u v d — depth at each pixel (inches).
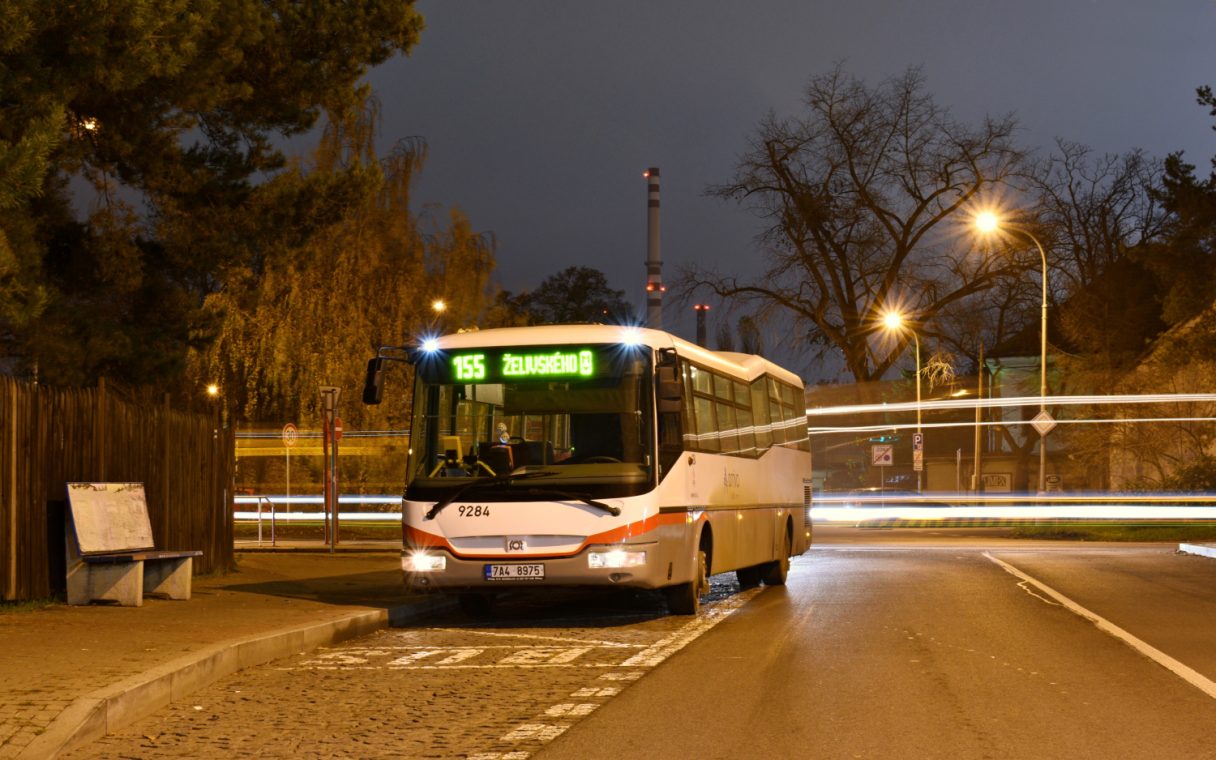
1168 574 934.4
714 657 502.6
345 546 1299.2
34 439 614.5
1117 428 2054.6
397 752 327.9
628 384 625.9
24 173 545.6
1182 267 1910.7
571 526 608.4
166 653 450.3
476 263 1707.7
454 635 595.5
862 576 942.4
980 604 708.0
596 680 446.9
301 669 478.3
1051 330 2664.9
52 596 624.4
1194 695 406.6
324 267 1604.3
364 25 854.5
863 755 319.9
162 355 803.4
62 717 340.5
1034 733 345.7
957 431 3676.2
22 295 610.5
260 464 1839.3
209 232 828.6
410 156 1644.9
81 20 605.0
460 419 631.2
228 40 745.6
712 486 714.2
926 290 2495.1
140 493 680.4
